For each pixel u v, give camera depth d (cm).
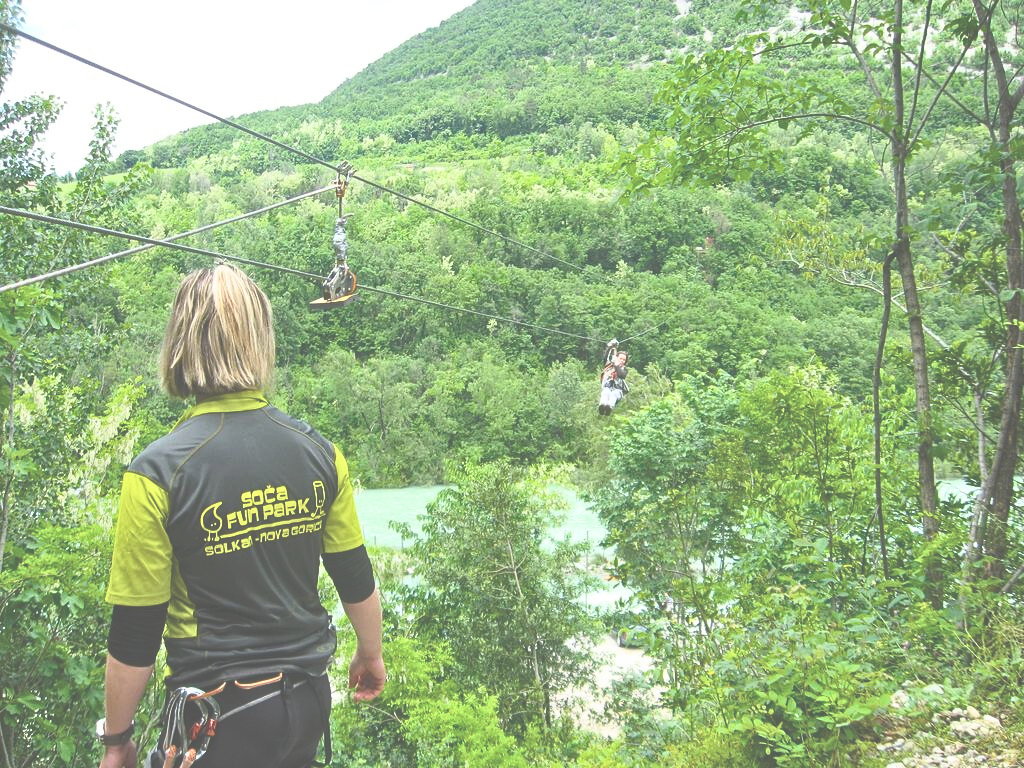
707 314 7931
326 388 7619
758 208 11594
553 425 7675
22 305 721
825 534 742
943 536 564
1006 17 746
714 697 492
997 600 514
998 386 750
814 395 820
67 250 1421
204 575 170
